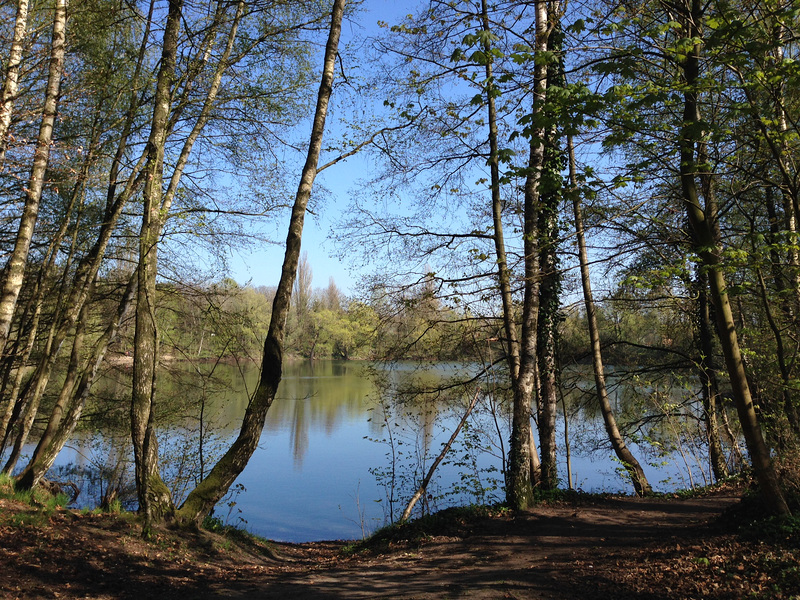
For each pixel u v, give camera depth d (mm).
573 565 6301
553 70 8258
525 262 9492
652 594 5027
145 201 8992
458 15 9461
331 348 37719
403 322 11875
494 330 12195
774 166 7730
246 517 14484
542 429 11461
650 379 14422
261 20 11500
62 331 11539
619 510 9727
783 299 9438
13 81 8312
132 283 11156
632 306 13852
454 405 12523
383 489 16547
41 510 7469
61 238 11648
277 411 29734
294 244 9664
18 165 8734
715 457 13586
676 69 6512
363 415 28781
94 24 11055
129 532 7734
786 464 8461
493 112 10938
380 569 7168
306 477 17875
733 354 6211
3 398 12836
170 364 13953
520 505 9445
